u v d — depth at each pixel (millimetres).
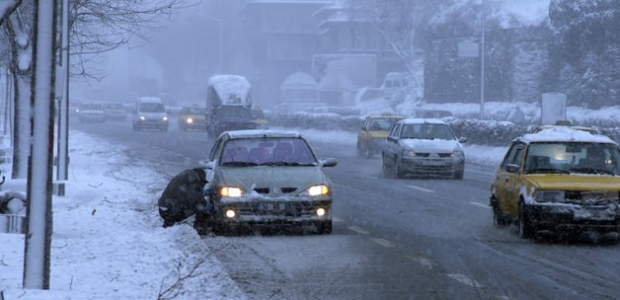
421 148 50000
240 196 26344
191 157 67125
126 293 16656
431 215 32781
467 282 19641
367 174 54312
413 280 19891
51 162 15844
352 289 18828
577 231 25344
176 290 17375
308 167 28125
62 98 42156
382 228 28953
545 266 21828
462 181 49125
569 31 110625
